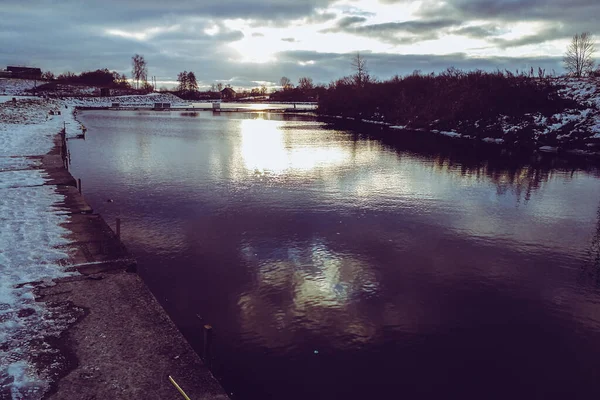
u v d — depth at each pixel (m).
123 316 5.11
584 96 31.48
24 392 3.77
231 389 5.05
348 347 5.94
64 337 4.63
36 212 9.18
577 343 6.20
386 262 8.84
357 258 8.98
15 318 4.98
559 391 5.23
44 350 4.39
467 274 8.39
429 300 7.32
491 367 5.62
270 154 23.67
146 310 5.27
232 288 7.50
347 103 61.84
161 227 10.63
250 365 5.49
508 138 29.72
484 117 34.81
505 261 9.08
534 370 5.59
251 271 8.20
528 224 11.65
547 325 6.66
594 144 25.00
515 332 6.45
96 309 5.26
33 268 6.35
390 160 22.02
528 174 18.80
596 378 5.46
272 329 6.29
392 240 10.12
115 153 22.89
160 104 75.06
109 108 70.62
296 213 12.07
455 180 17.28
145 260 8.65
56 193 10.88
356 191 14.93
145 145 26.52
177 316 6.56
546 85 34.75
